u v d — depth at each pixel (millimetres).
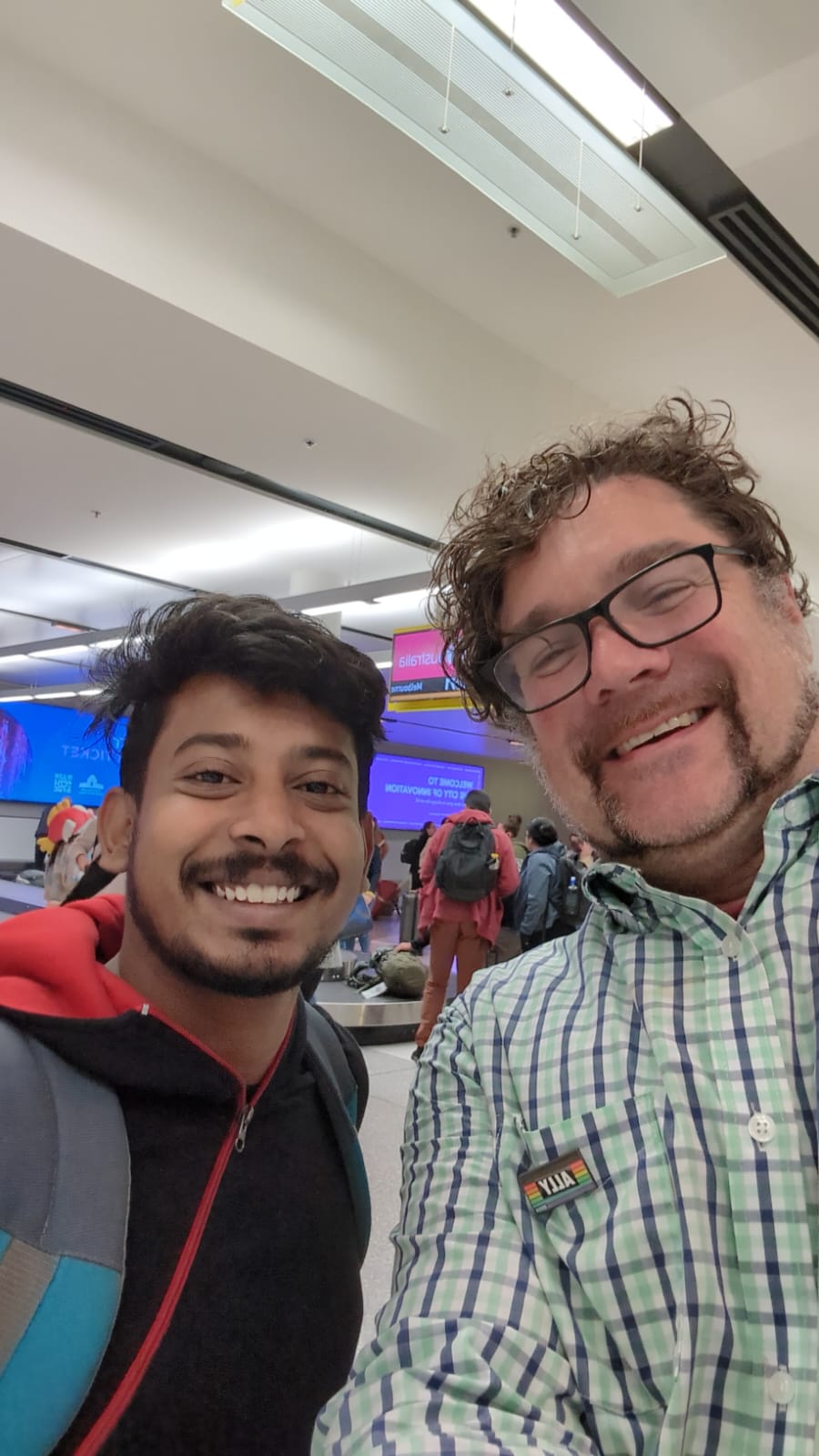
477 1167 926
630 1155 814
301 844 976
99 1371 821
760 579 1037
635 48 2580
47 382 4016
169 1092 945
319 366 3723
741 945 856
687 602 980
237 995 960
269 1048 1055
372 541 6875
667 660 960
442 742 15578
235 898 960
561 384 4711
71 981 970
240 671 971
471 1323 795
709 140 2789
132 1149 929
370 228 3744
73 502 6289
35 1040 922
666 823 942
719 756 940
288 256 3615
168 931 957
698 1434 677
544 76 2502
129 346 3623
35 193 2916
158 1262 887
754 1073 789
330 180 3473
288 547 7145
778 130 2740
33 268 3078
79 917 1099
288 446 4602
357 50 2375
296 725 991
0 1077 853
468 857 4957
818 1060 768
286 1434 919
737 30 2506
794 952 831
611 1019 906
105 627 10781
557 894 5750
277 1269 972
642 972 908
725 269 3703
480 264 3891
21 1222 795
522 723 1207
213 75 3004
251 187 3504
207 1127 982
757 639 981
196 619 997
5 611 10211
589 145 2725
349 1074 1310
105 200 3086
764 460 5398
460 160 2721
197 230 3340
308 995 1414
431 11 2295
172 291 3264
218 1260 924
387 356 3953
